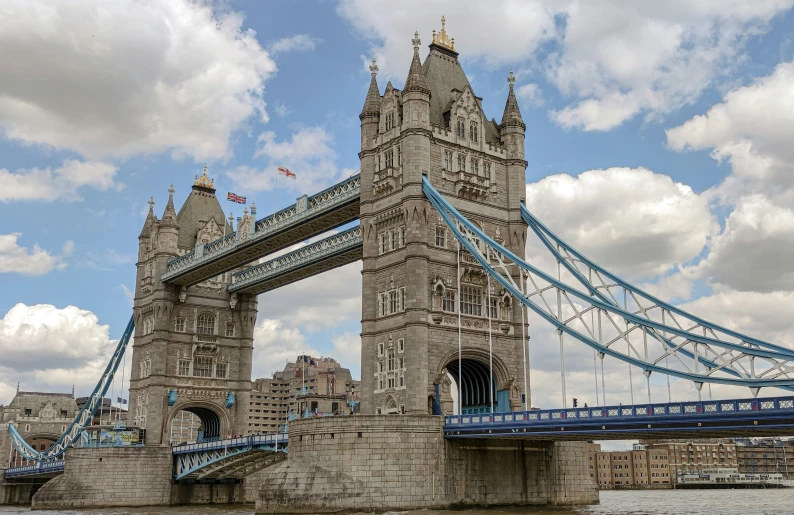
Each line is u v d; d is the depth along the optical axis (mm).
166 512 92250
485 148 87062
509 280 77250
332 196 92750
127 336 127938
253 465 106000
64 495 103625
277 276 112125
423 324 77312
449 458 71062
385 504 68062
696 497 161250
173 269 118188
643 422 57219
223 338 123312
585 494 79688
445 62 91000
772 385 57219
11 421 177500
